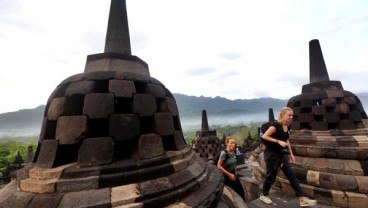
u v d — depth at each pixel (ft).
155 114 14.42
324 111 27.58
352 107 28.17
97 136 13.07
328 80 30.01
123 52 17.34
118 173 11.34
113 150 12.08
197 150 73.15
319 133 27.20
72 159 12.94
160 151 13.73
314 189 24.12
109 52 16.29
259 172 33.30
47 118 13.88
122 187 10.94
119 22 17.85
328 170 24.40
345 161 24.03
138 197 10.61
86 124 12.30
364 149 23.20
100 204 9.95
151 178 11.99
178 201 11.70
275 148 18.84
